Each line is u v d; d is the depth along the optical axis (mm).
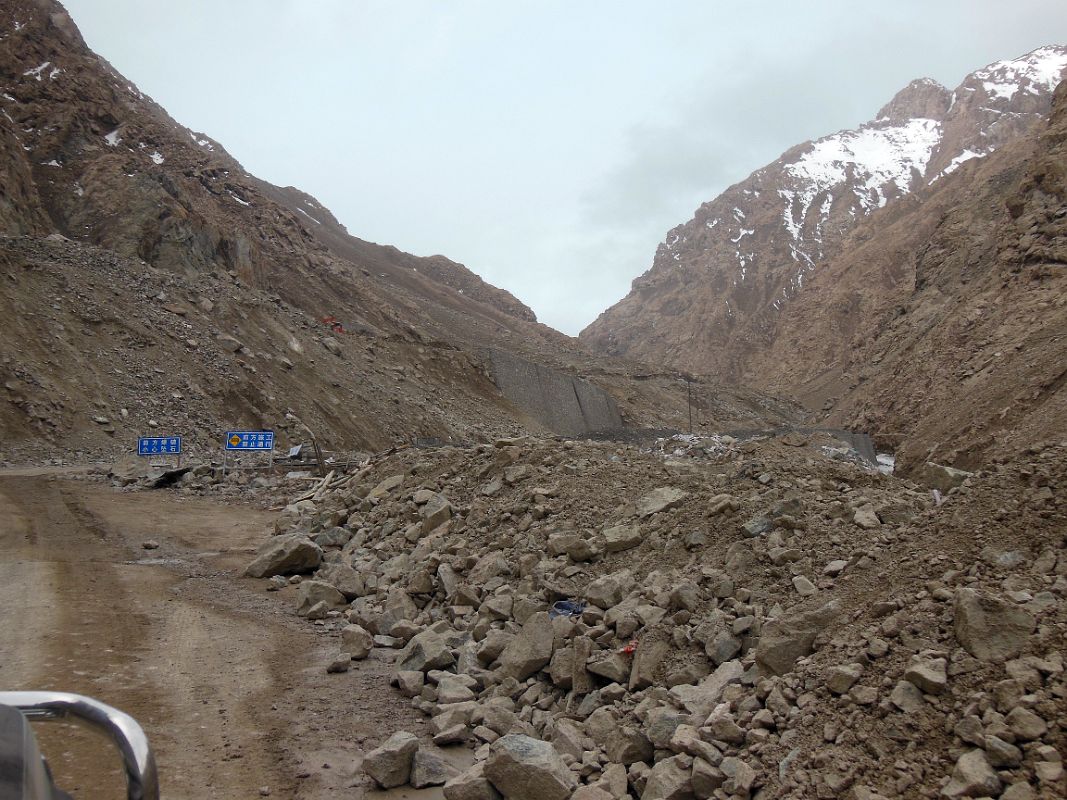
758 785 4262
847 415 53406
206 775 5203
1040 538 4855
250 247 64000
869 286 145375
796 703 4727
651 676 6133
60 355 33094
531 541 10031
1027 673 3873
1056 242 32906
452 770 5457
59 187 52906
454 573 10016
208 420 35375
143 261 48781
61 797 1862
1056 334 24281
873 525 6965
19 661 7215
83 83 63938
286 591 11250
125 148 61125
